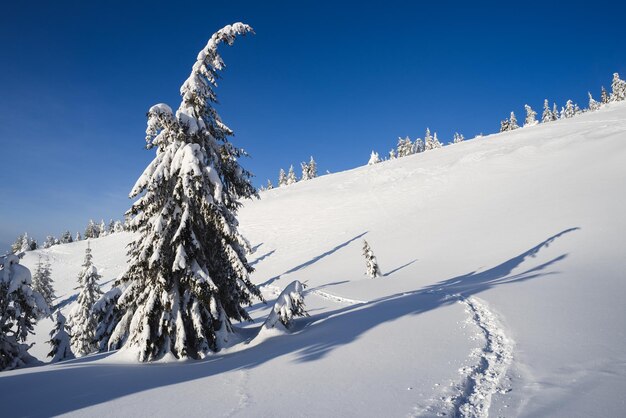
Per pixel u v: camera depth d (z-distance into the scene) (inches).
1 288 575.8
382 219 2124.8
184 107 480.1
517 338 327.3
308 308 786.8
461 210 1781.5
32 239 4212.6
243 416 222.1
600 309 389.7
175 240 429.4
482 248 1184.2
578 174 1641.2
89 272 1169.4
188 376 334.3
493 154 2711.6
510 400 210.7
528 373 248.7
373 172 3405.5
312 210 2701.8
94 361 440.8
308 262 1754.4
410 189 2561.5
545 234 1100.5
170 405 254.8
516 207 1520.7
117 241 3481.8
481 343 324.8
